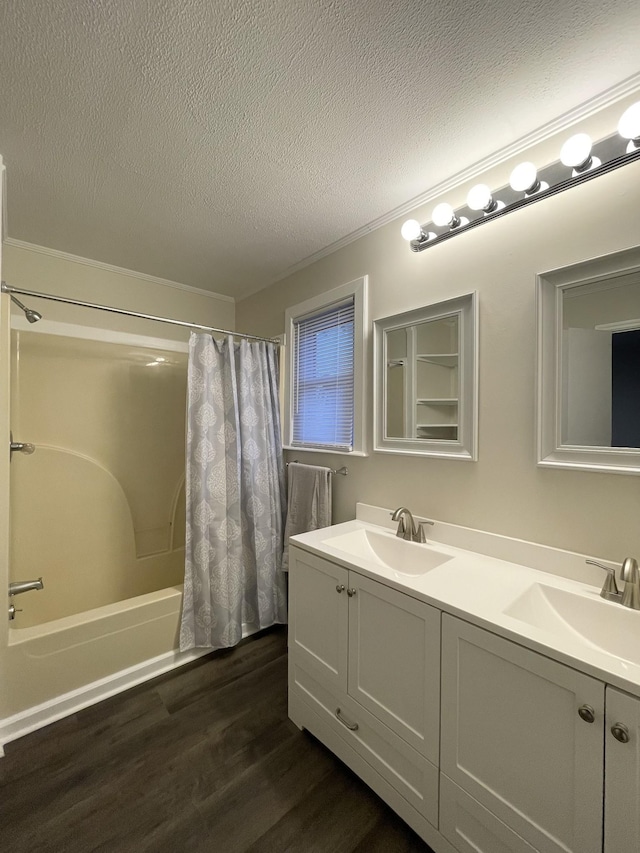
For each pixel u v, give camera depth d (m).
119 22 0.98
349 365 2.17
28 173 1.59
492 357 1.50
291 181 1.66
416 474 1.79
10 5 0.94
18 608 2.18
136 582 2.65
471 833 1.04
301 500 2.29
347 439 2.17
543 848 0.90
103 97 1.20
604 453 1.22
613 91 1.19
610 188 1.22
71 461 2.39
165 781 1.36
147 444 2.74
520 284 1.42
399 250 1.88
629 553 1.19
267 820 1.23
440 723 1.11
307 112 1.28
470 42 1.04
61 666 1.69
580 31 1.00
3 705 1.55
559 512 1.33
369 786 1.31
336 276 2.25
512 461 1.45
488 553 1.50
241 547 2.26
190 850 1.14
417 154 1.49
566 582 1.26
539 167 1.39
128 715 1.68
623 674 0.79
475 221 1.49
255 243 2.22
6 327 1.60
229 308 3.16
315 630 1.55
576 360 1.28
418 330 1.78
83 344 2.46
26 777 1.38
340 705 1.43
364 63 1.10
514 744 0.96
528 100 1.24
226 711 1.71
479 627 1.02
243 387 2.29
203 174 1.61
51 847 1.15
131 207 1.86
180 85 1.16
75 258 2.40
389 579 1.26
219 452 2.17
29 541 2.23
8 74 1.12
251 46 1.05
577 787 0.86
